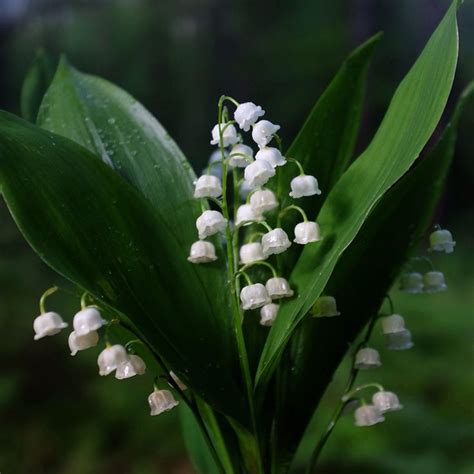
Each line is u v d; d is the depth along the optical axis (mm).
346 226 263
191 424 326
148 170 292
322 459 659
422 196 288
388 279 288
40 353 958
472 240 1948
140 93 2432
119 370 260
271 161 259
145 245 271
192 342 270
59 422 859
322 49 2449
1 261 1104
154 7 2480
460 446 646
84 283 251
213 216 265
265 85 2484
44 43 2371
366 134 2033
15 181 249
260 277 287
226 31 2477
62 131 298
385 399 285
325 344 288
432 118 236
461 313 965
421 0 2078
